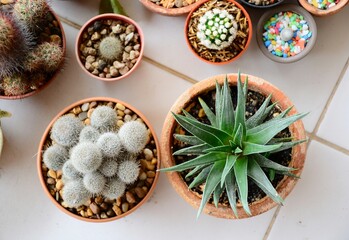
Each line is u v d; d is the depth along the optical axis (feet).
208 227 1.57
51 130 1.40
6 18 1.31
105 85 1.60
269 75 1.59
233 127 1.17
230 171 1.19
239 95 1.12
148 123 1.43
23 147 1.59
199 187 1.35
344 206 1.55
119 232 1.58
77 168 1.22
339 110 1.57
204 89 1.32
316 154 1.56
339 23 1.58
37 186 1.59
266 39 1.56
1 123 1.59
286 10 1.55
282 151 1.33
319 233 1.56
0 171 1.59
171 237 1.57
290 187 1.30
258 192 1.34
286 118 1.09
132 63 1.52
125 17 1.51
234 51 1.51
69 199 1.29
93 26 1.53
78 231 1.58
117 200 1.42
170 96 1.60
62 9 1.61
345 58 1.57
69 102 1.60
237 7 1.50
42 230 1.59
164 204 1.58
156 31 1.60
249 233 1.57
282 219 1.56
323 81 1.58
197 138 1.23
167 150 1.33
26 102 1.60
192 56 1.60
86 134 1.31
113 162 1.28
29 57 1.37
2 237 1.59
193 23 1.51
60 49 1.43
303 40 1.54
